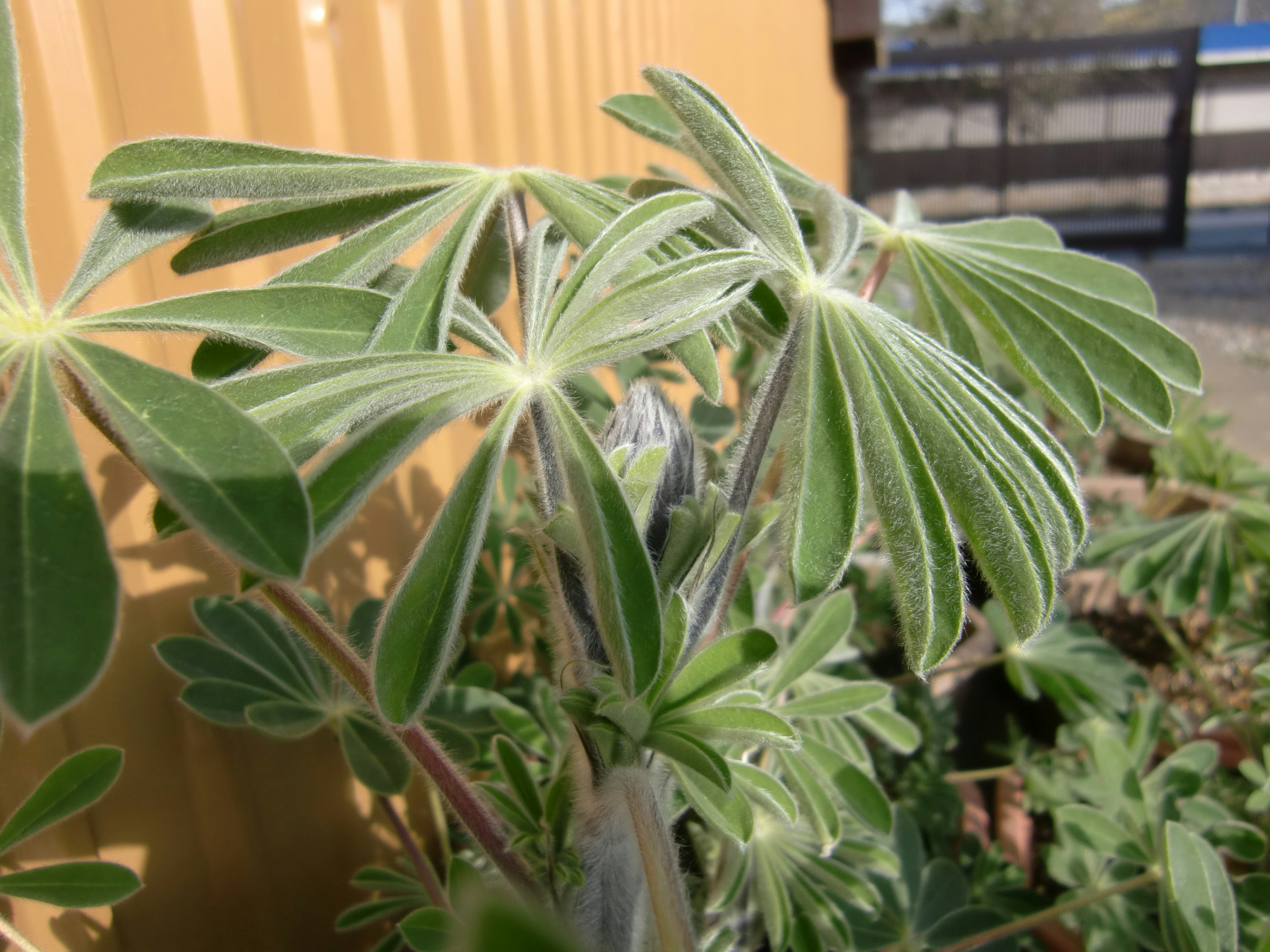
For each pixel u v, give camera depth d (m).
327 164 0.20
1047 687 0.46
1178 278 2.57
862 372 0.18
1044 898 0.41
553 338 0.18
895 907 0.34
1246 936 0.31
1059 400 0.24
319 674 0.30
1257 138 3.50
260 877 0.34
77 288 0.17
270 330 0.18
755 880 0.29
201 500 0.12
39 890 0.21
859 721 0.42
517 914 0.07
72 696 0.11
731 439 0.42
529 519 0.37
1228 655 0.50
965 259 0.27
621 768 0.19
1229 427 1.37
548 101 0.58
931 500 0.16
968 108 2.81
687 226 0.22
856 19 1.83
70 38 0.27
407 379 0.16
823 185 0.27
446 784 0.20
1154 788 0.35
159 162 0.19
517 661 0.53
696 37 0.92
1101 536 0.50
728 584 0.22
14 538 0.12
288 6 0.35
